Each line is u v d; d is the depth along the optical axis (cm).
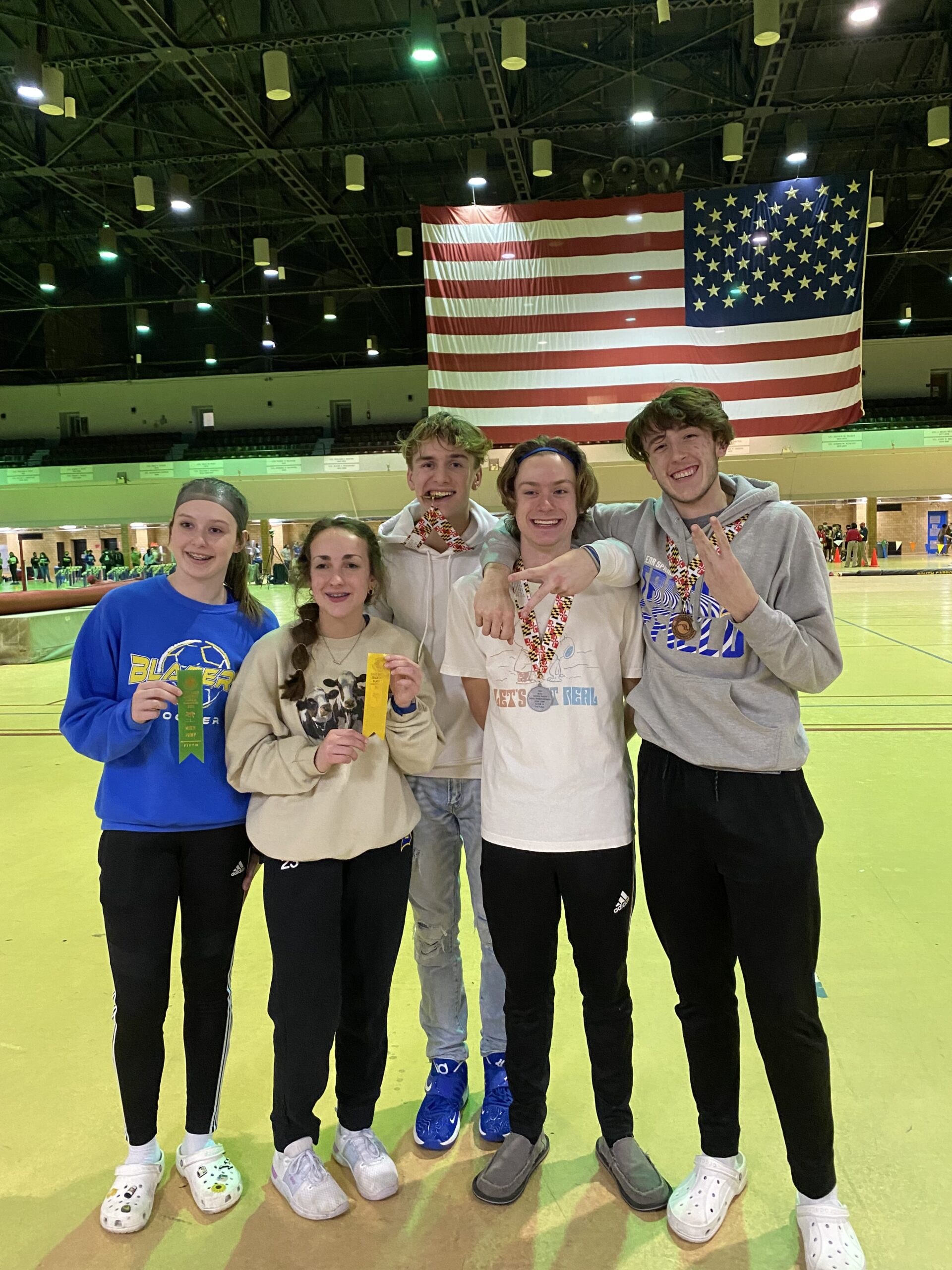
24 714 654
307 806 153
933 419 2291
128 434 2777
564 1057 208
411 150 1727
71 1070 204
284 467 2341
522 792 157
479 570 173
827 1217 142
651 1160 168
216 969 163
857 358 812
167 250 2103
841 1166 164
